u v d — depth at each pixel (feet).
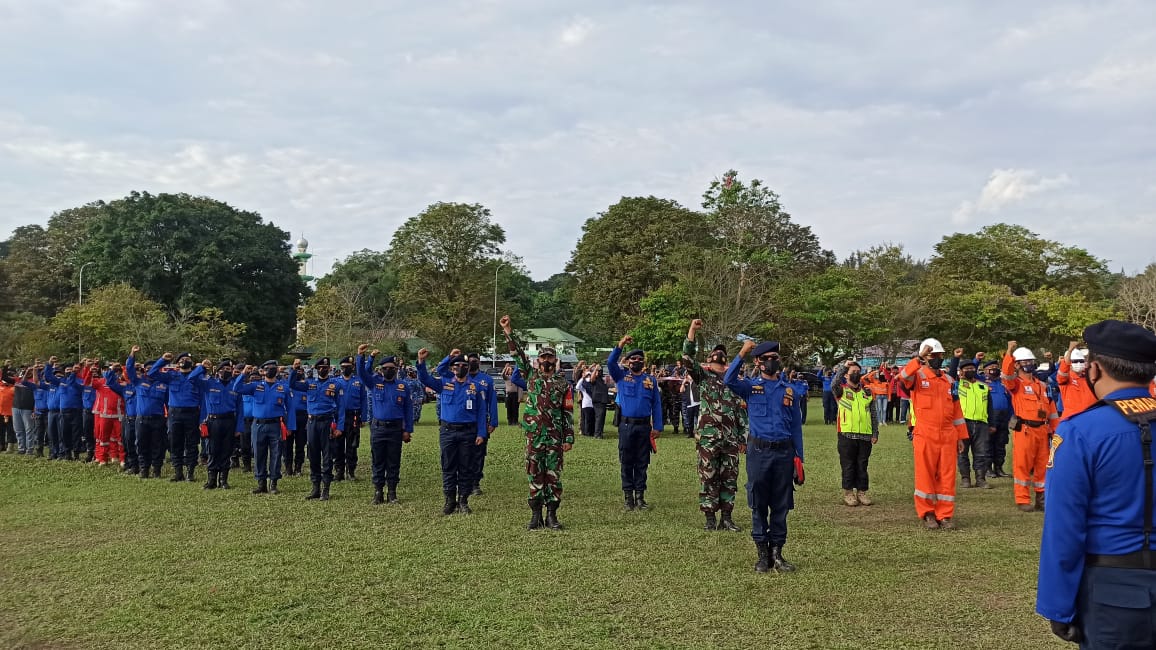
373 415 34.86
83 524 30.12
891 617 18.89
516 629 18.13
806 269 170.50
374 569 23.21
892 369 70.95
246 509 33.32
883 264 148.56
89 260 161.48
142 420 43.24
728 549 25.77
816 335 130.21
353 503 34.91
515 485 39.78
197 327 118.21
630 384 33.47
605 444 58.03
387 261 242.78
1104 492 9.68
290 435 44.21
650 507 33.50
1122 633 9.31
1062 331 128.67
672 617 18.93
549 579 22.16
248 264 167.02
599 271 157.17
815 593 20.80
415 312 184.75
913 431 30.60
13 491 38.63
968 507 34.19
